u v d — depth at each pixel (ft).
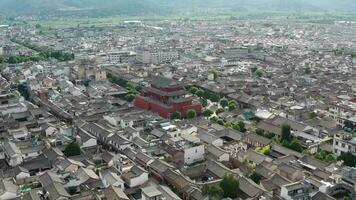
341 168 560.61
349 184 514.68
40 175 527.40
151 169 571.28
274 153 641.40
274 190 509.35
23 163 573.33
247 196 489.67
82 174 529.86
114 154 615.57
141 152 609.01
